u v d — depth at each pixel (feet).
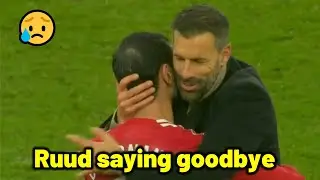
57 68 135.74
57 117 120.16
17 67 136.67
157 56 53.83
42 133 115.65
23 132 116.06
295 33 143.54
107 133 54.90
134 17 151.74
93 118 119.34
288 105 121.19
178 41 52.80
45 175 103.09
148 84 53.62
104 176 54.44
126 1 156.56
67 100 124.98
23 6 154.71
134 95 53.57
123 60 53.72
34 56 139.95
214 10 53.21
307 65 133.28
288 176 56.90
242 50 139.13
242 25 146.72
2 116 120.88
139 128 54.13
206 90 54.44
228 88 54.80
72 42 143.84
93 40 144.56
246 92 54.39
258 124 54.03
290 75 130.41
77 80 131.23
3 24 150.10
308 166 105.09
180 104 56.95
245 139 53.72
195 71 52.90
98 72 133.49
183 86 53.88
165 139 53.67
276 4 152.25
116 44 143.13
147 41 54.13
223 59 53.83
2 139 114.01
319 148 109.19
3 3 155.63
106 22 150.41
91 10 153.99
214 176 53.88
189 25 52.31
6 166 105.91
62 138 113.91
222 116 54.19
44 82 131.23
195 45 52.31
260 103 54.39
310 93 124.77
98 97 125.18
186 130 54.80
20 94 127.65
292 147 109.29
